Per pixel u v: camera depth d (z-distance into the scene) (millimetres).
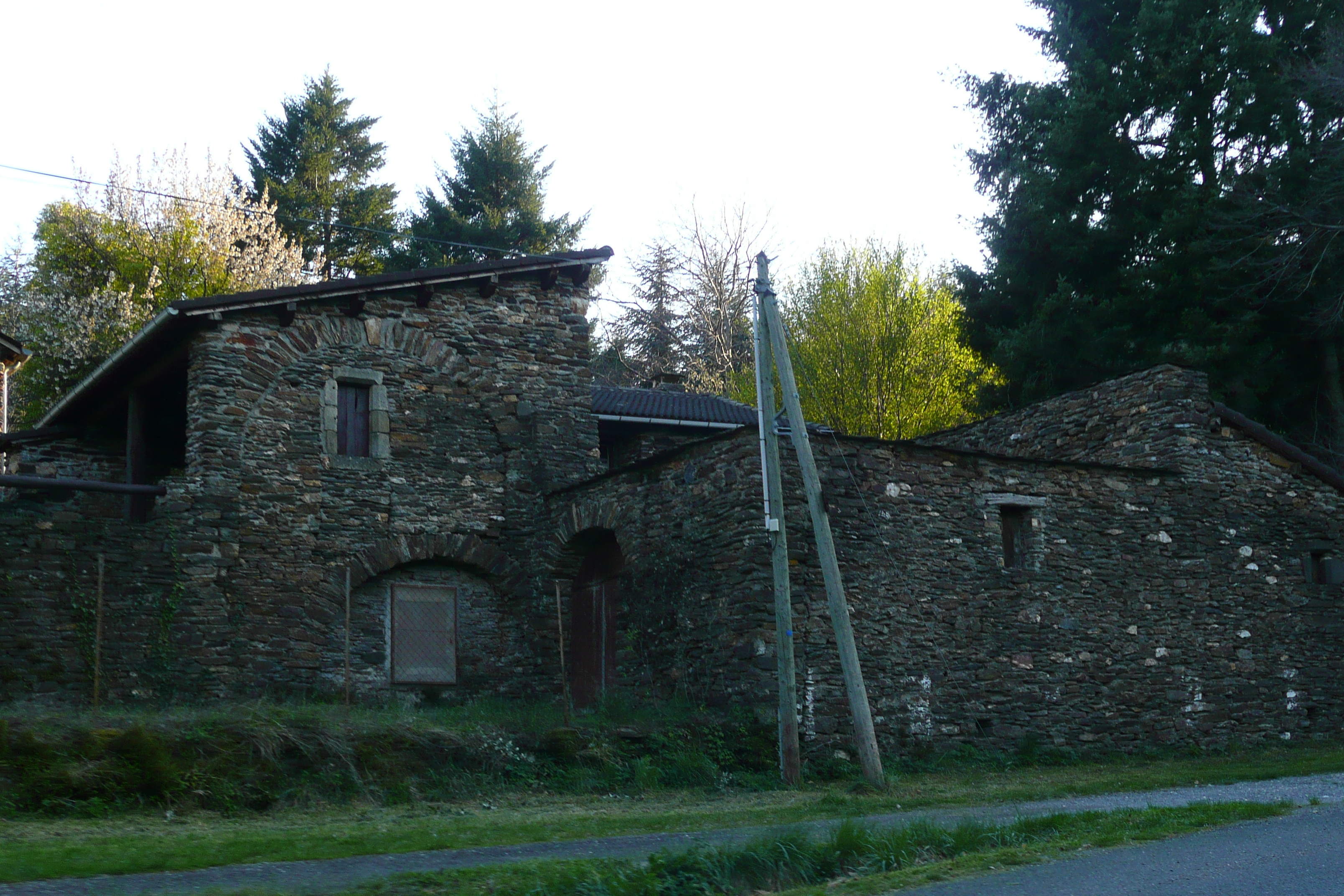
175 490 17125
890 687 16172
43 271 35469
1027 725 17125
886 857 8578
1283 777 14789
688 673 16594
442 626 18969
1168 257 27281
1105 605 18188
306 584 17828
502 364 20000
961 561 17109
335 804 12359
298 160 43781
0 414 28094
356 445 18828
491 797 13227
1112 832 9164
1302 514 20531
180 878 8016
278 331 18281
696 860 8047
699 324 40750
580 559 19453
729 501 16203
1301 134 27484
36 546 16031
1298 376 28375
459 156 44125
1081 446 21109
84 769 11453
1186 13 28219
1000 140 31344
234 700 16312
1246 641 19453
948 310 35031
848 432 34281
